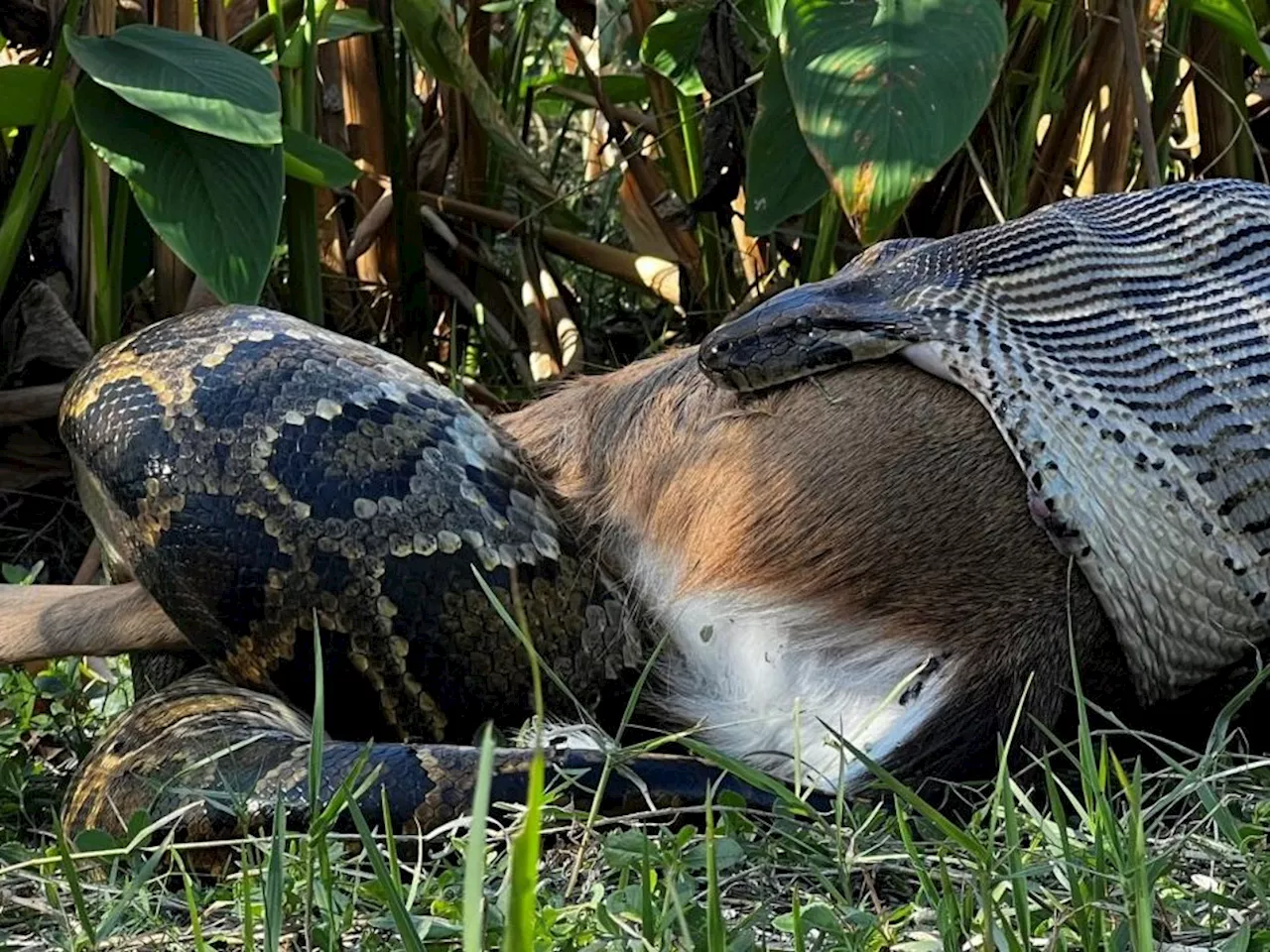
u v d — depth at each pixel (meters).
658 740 4.45
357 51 9.18
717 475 5.40
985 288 5.39
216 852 4.55
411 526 5.17
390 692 5.20
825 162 6.02
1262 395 5.39
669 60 8.29
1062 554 5.14
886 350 5.27
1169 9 8.34
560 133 11.57
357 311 9.24
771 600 5.27
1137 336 5.38
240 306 5.57
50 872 4.46
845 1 6.21
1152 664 5.28
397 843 4.52
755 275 8.91
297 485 5.10
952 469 5.16
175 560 5.14
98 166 7.19
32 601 5.81
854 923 3.75
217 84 6.43
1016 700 5.11
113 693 6.21
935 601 5.15
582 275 10.20
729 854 4.06
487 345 9.26
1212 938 3.69
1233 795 4.66
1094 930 3.54
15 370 7.66
